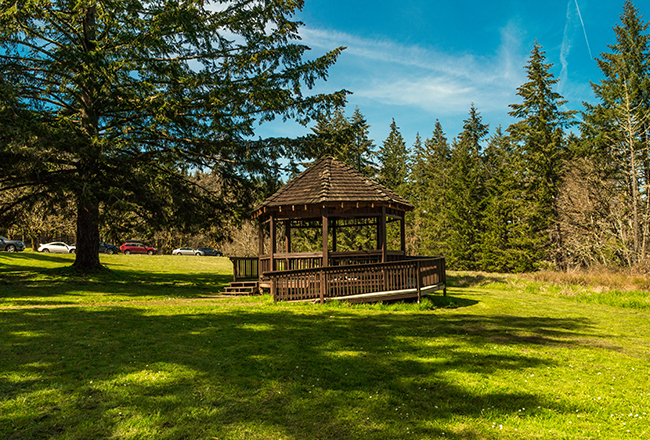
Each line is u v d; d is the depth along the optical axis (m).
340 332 8.10
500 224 40.00
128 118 17.28
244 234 41.16
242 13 17.72
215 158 19.42
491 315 11.20
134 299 13.20
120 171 15.70
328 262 13.35
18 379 4.85
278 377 5.20
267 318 9.54
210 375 5.20
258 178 21.31
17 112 12.88
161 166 20.03
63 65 14.49
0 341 6.73
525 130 37.78
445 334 8.27
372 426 3.90
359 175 15.42
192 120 17.14
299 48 18.36
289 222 16.94
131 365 5.55
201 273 27.19
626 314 11.95
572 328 9.55
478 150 54.97
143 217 18.41
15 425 3.65
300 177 15.80
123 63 15.40
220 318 9.43
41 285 15.11
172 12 15.09
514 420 4.12
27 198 15.65
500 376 5.56
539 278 22.92
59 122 15.01
